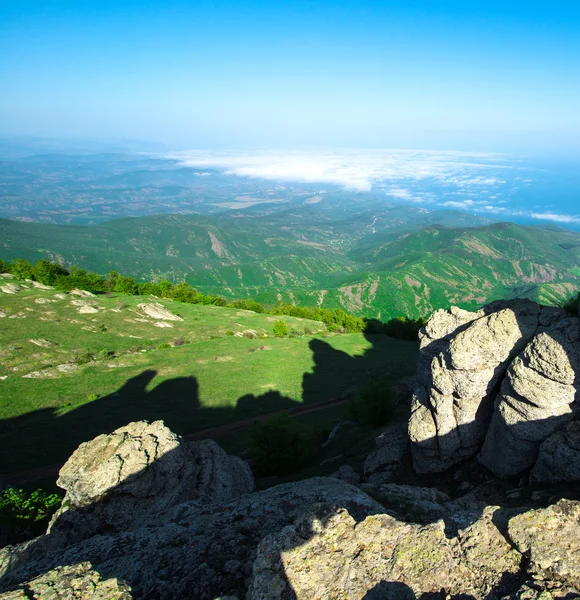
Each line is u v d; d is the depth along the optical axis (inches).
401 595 434.3
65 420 2559.1
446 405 1074.1
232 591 555.8
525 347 917.8
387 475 1210.6
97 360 3540.8
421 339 1332.4
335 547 483.5
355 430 1904.5
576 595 387.9
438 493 942.4
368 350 4542.3
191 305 5743.1
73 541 973.8
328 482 990.4
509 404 914.1
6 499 1323.8
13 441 2258.9
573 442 810.2
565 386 829.2
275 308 6476.4
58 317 4229.8
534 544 449.1
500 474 962.1
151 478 1098.7
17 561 824.3
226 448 2340.1
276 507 805.9
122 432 1210.6
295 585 444.8
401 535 495.5
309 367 3873.0
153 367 3535.9
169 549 705.0
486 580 438.9
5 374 3061.0
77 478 1060.5
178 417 2785.4
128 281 6013.8
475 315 1203.2
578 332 842.8
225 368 3673.7
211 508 875.4
